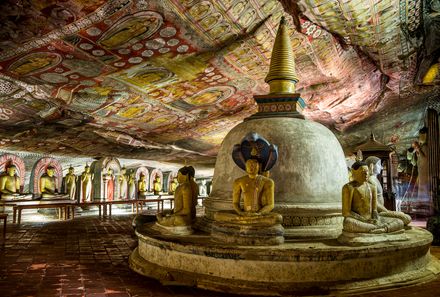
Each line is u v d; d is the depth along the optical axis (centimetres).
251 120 834
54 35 897
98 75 1138
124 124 1562
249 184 660
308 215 707
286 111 839
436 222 1098
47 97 1185
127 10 866
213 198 803
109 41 970
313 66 1438
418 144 2045
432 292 583
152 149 1948
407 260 653
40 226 1383
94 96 1259
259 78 1397
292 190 728
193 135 1897
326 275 588
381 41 1409
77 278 669
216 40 1088
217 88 1405
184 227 747
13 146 1494
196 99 1469
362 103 2005
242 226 631
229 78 1343
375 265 613
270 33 1134
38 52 955
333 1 1051
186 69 1217
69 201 1823
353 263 599
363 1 1092
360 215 662
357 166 680
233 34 1080
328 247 604
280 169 736
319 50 1323
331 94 1777
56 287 611
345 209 667
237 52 1178
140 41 1007
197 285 612
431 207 1866
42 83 1113
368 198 667
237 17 999
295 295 560
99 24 889
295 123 793
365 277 604
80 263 789
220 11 961
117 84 1220
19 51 928
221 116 1703
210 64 1217
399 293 577
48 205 1490
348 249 591
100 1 809
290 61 884
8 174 1620
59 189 1864
